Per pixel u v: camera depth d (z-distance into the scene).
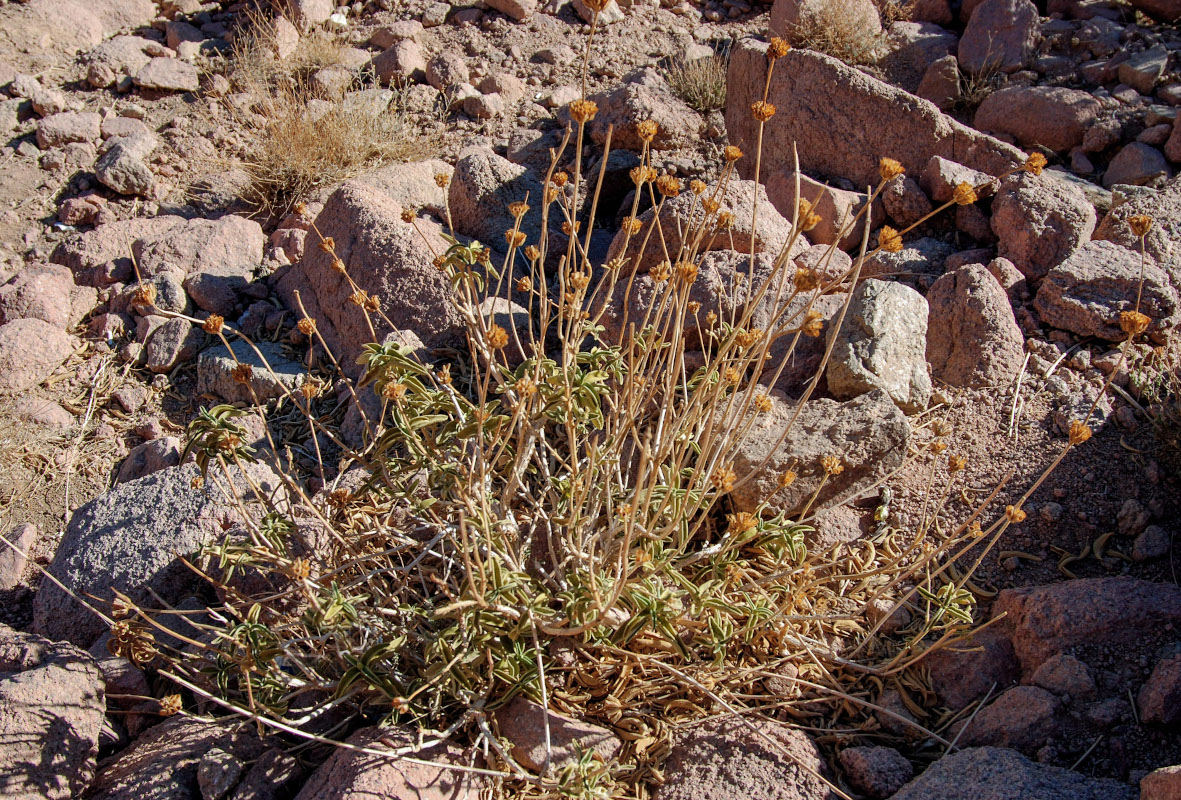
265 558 1.25
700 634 1.19
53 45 2.53
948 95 2.28
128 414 1.69
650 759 1.19
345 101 2.32
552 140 2.22
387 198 1.85
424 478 1.36
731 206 1.70
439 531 1.27
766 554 1.34
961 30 2.62
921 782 1.13
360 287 1.73
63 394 1.70
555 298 1.77
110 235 1.92
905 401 1.51
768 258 1.66
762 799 1.13
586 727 1.19
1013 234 1.71
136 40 2.55
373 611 1.22
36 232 1.99
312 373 1.71
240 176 2.16
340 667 1.23
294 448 1.60
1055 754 1.16
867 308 1.53
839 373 1.51
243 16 2.73
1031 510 1.38
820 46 2.45
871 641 1.30
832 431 1.41
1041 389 1.51
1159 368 1.51
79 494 1.58
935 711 1.24
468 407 1.32
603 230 2.01
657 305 1.60
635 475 1.39
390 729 1.18
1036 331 1.60
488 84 2.46
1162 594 1.25
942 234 1.83
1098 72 2.22
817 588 1.33
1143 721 1.17
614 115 2.14
